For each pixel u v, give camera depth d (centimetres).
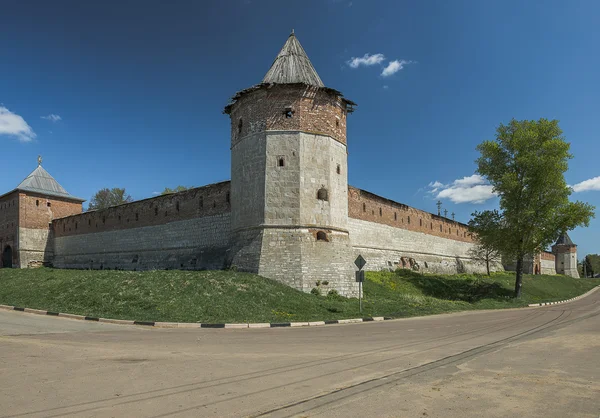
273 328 1553
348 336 1309
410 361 907
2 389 675
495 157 3600
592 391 679
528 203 3478
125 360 903
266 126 2575
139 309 1788
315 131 2609
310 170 2561
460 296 3631
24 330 1358
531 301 3447
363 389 689
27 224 5156
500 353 1006
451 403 616
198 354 977
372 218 3781
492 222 3625
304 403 615
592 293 5456
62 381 726
